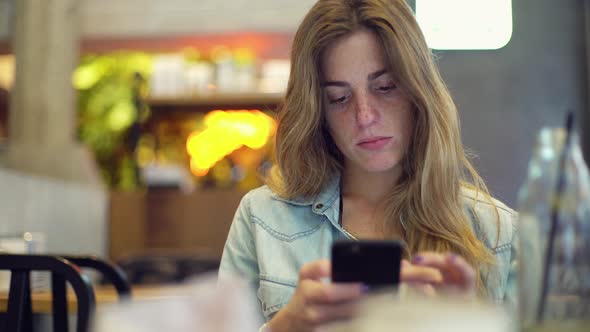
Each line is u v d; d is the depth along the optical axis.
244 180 4.50
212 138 4.67
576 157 0.68
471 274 0.78
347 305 0.70
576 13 3.69
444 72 3.66
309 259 1.47
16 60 4.19
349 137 1.42
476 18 3.61
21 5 4.21
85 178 4.12
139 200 4.25
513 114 3.66
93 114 5.12
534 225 0.68
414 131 1.45
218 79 4.53
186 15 4.44
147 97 4.48
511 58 3.67
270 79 4.53
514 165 3.65
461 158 1.51
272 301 1.45
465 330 0.46
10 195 2.99
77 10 4.28
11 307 1.43
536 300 0.66
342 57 1.38
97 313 0.46
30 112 4.16
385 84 1.40
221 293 0.45
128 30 4.46
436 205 1.42
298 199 1.52
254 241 1.53
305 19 1.44
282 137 1.52
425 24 3.59
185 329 0.44
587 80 3.64
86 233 3.92
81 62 5.29
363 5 1.38
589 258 0.66
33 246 2.40
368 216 1.51
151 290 2.21
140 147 4.89
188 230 4.23
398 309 0.48
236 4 4.41
